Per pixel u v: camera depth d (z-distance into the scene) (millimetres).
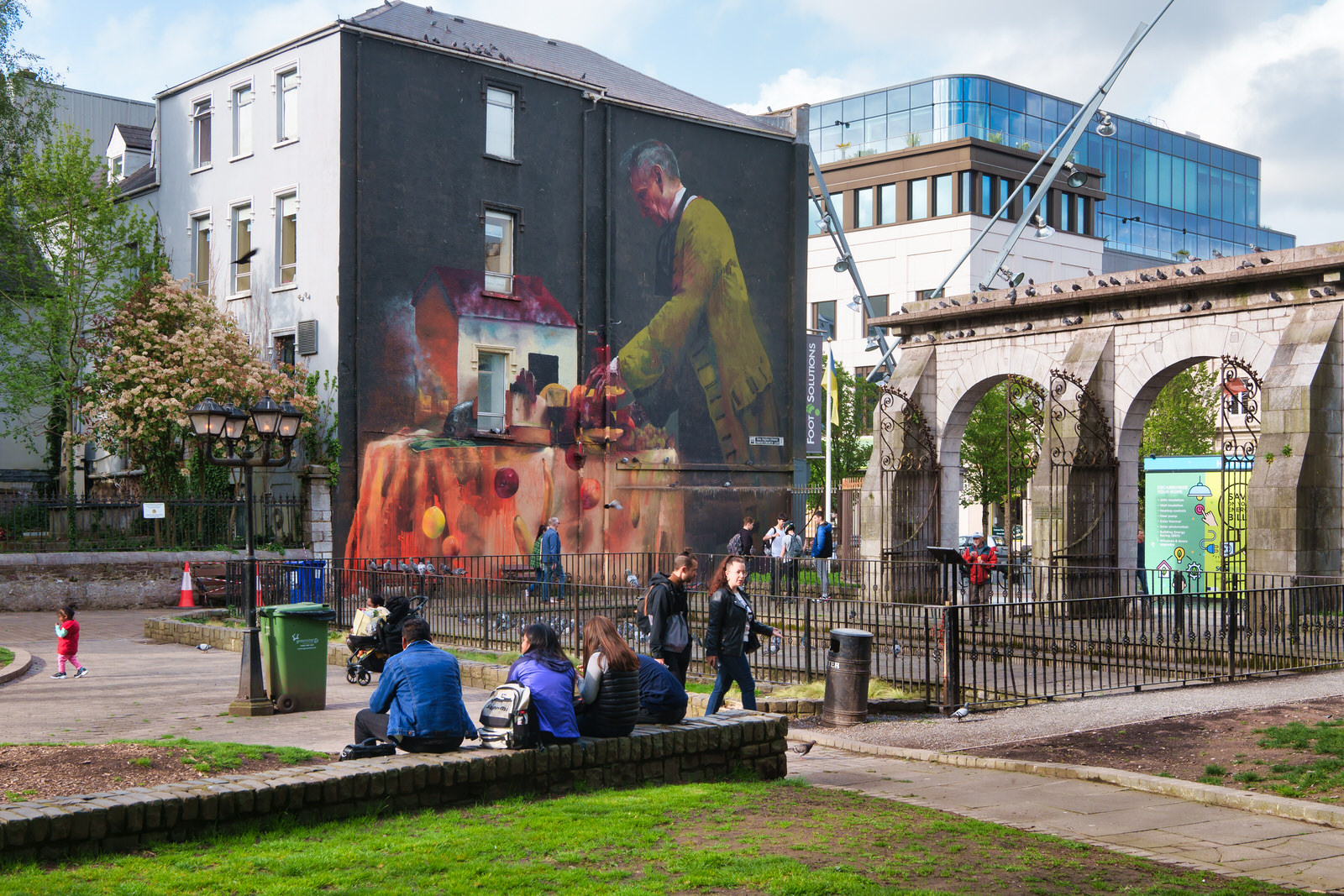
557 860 6664
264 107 31828
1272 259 21438
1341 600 17234
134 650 19688
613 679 9008
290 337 31141
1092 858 7277
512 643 18859
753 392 37438
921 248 65250
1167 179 80188
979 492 45156
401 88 30609
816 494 38938
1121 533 24297
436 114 31188
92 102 48250
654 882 6254
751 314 37594
